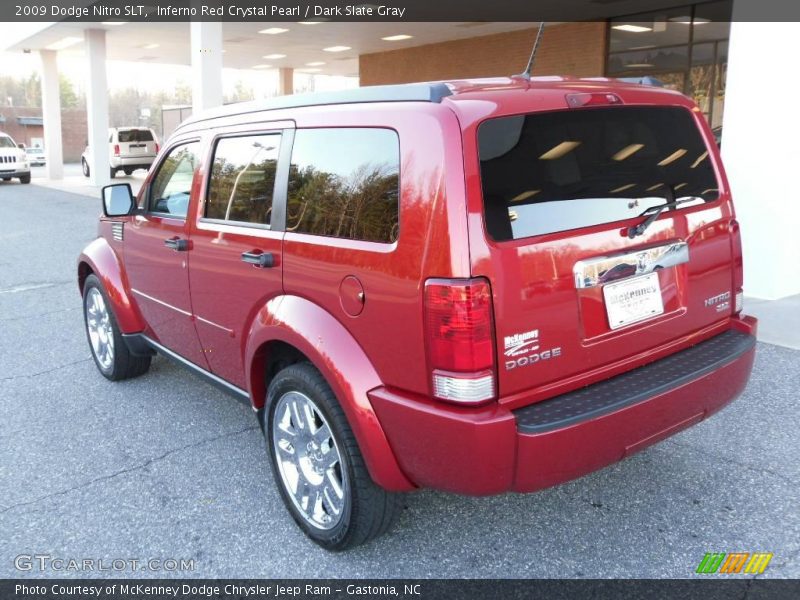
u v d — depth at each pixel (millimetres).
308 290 2930
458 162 2391
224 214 3559
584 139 2715
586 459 2557
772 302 6613
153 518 3373
